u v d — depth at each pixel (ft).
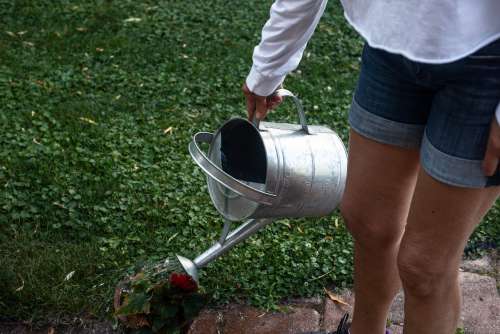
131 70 14.34
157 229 10.07
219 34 16.01
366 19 5.90
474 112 5.51
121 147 11.78
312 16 6.59
